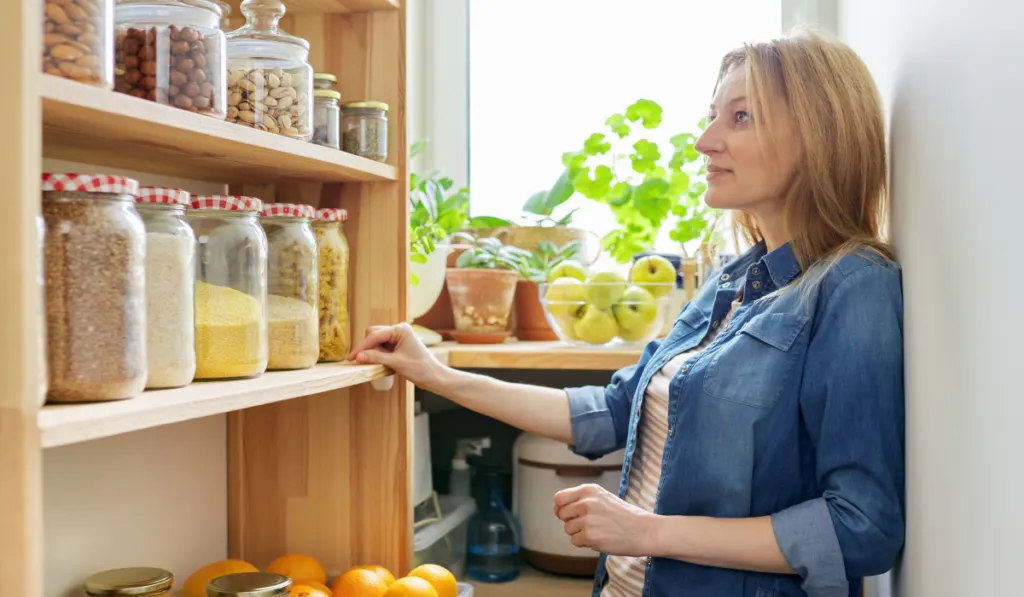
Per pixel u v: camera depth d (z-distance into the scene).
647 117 1.91
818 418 1.09
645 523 1.10
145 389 0.84
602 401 1.44
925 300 0.92
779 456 1.11
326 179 1.26
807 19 1.96
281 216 1.10
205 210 0.97
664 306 1.70
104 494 1.09
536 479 1.81
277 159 1.02
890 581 1.21
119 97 0.70
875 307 1.07
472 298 1.79
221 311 0.95
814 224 1.20
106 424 0.67
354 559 1.33
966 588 0.75
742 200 1.23
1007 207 0.62
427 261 1.76
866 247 1.13
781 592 1.09
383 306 1.30
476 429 2.08
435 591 1.19
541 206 2.01
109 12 0.72
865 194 1.19
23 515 0.60
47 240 0.71
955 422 0.79
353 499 1.33
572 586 1.75
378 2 1.24
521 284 1.93
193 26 0.86
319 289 1.21
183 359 0.86
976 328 0.71
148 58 0.82
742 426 1.10
